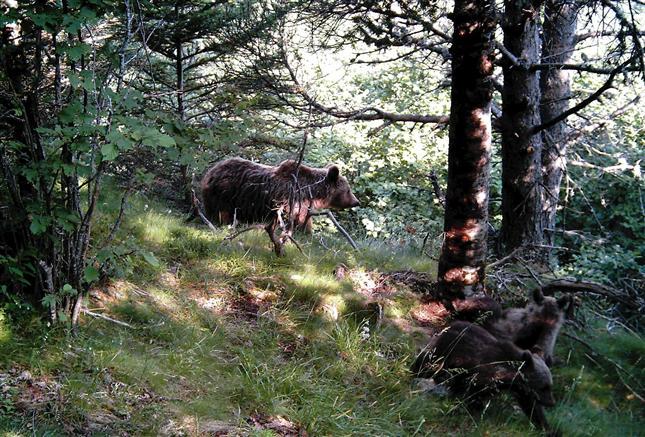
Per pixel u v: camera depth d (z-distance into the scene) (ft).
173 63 39.22
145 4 18.75
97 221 25.54
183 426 16.03
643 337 29.09
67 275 18.37
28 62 18.54
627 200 49.32
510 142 33.60
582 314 29.07
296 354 21.74
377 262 30.48
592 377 24.63
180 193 41.45
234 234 28.55
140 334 20.08
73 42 16.61
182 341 20.29
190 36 37.04
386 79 55.06
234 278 25.27
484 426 19.75
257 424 17.25
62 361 16.84
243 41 33.81
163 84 38.99
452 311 25.64
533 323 23.94
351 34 33.01
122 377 17.16
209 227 31.65
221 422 16.79
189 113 37.83
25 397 15.07
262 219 33.71
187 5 36.27
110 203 28.19
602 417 22.08
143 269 23.73
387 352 23.25
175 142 17.75
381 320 24.80
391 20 32.35
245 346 21.45
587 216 51.16
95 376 16.61
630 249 49.83
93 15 16.06
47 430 13.96
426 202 54.54
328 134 55.01
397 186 53.36
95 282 21.21
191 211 36.29
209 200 35.35
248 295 24.53
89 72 16.52
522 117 32.96
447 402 20.79
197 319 22.09
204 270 25.27
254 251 27.99
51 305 17.48
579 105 29.66
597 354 25.73
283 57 32.99
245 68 34.32
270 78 33.06
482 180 24.95
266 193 33.63
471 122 24.41
